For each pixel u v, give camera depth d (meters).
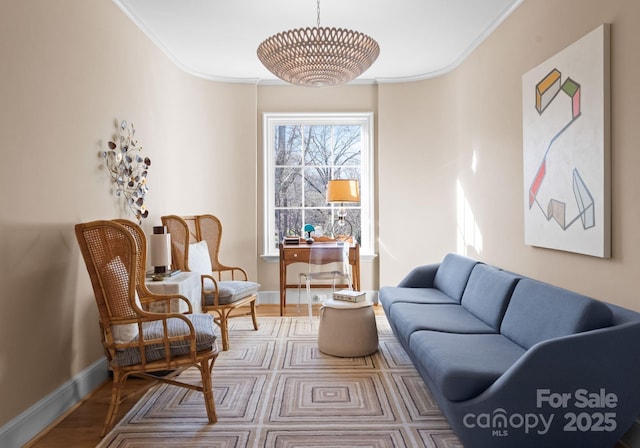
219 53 4.39
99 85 3.03
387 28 3.85
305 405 2.59
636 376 1.91
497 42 3.73
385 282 5.24
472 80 4.31
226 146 5.16
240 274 5.21
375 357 3.42
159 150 4.14
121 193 3.34
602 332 1.89
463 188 4.59
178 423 2.38
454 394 1.99
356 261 4.88
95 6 2.97
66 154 2.62
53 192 2.49
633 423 2.07
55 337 2.51
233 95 5.19
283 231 5.50
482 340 2.54
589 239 2.43
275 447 2.13
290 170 5.50
